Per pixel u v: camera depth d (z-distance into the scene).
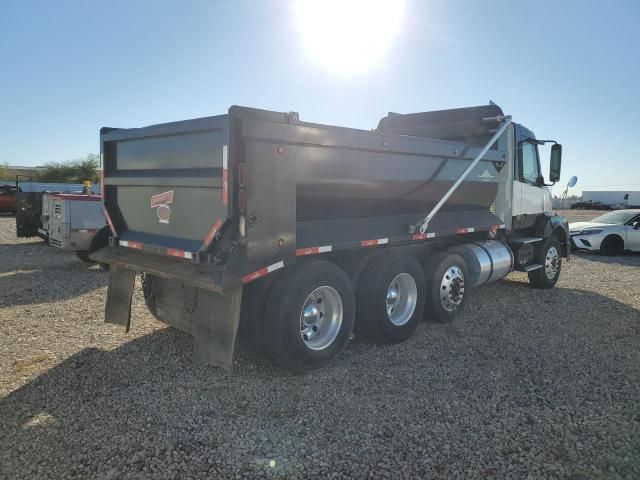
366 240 5.21
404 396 4.24
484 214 7.65
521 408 4.03
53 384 4.41
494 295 8.38
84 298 7.78
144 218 5.04
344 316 4.88
